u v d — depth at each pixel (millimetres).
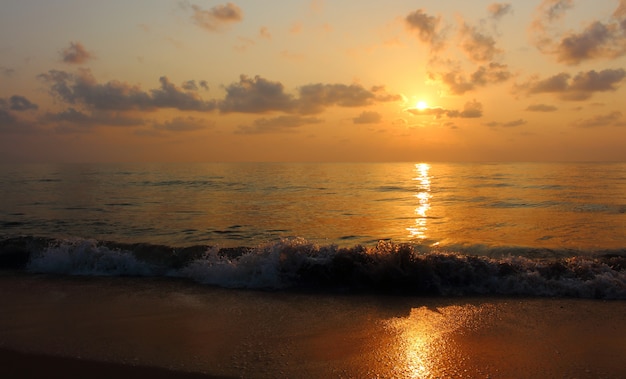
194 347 4645
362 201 22516
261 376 3975
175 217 16406
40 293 6754
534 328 5258
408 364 4246
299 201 22500
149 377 3945
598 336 4988
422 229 13852
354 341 4836
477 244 11203
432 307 6129
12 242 9258
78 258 8359
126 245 9070
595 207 18766
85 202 21094
